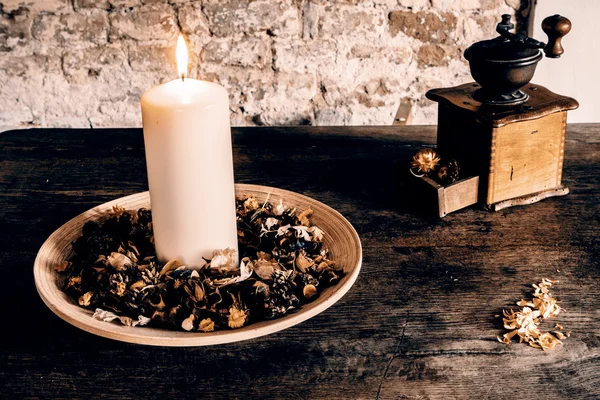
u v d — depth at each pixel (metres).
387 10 1.46
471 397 0.85
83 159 1.23
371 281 0.98
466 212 1.10
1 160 1.23
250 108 1.53
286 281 0.93
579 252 1.02
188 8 1.45
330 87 1.51
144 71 1.50
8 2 1.44
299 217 1.03
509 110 1.08
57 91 1.51
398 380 0.87
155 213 0.93
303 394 0.85
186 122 0.89
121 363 0.88
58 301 0.91
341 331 0.92
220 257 0.93
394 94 1.52
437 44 1.48
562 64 1.50
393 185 1.16
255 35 1.47
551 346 0.90
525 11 1.47
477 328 0.92
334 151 1.25
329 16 1.46
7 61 1.48
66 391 0.86
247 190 1.10
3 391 0.86
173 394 0.85
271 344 0.90
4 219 1.09
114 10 1.45
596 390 0.86
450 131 1.13
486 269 1.00
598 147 1.24
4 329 0.92
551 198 1.12
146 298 0.91
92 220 1.04
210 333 0.88
